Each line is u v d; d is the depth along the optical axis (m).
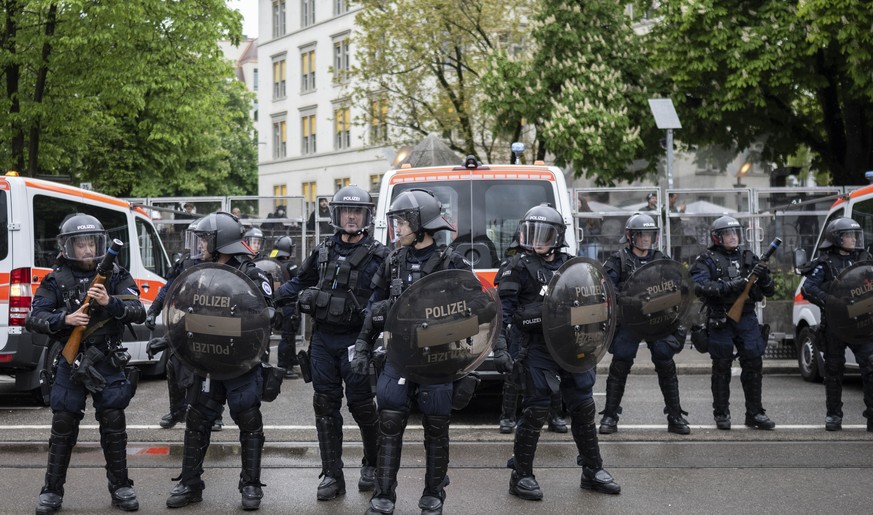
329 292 5.92
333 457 6.04
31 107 19.31
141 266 12.62
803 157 25.84
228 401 5.83
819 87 18.52
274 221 17.19
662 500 6.01
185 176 35.84
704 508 5.82
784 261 15.47
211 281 5.73
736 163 24.53
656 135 20.75
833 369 8.47
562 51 20.38
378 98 27.59
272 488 6.32
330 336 6.01
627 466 7.04
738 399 10.66
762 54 18.36
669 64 19.14
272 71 51.03
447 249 5.64
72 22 18.84
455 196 9.28
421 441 8.14
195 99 24.72
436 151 18.19
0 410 10.06
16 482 6.43
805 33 18.12
